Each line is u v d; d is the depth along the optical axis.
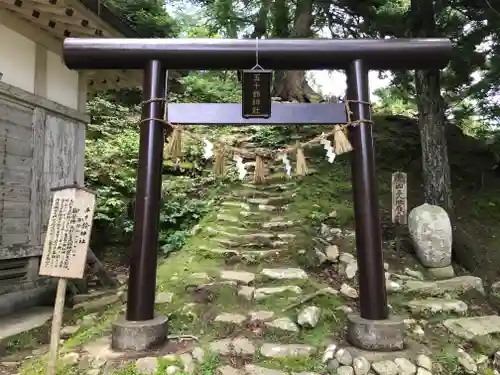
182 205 7.59
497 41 6.63
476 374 3.59
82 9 5.24
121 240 7.55
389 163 9.55
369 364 3.33
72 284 5.75
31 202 5.34
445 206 6.73
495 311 4.89
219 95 13.68
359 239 3.82
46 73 5.79
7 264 5.04
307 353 3.52
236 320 4.03
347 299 4.62
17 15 5.21
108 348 3.50
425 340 3.99
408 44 3.99
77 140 6.29
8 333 4.23
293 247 5.70
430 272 5.67
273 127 10.66
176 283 4.85
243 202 7.46
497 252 6.63
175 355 3.32
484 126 10.56
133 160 8.89
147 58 3.96
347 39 4.03
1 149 4.89
